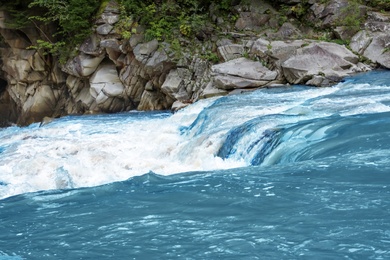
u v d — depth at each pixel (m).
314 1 25.12
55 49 27.95
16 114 33.34
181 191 9.27
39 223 8.35
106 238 7.32
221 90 22.20
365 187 8.26
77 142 17.08
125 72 26.48
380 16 23.62
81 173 13.59
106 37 26.36
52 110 30.45
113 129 19.39
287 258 6.10
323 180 8.87
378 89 17.19
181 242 6.89
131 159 14.45
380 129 11.57
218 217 7.69
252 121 13.78
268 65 22.72
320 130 12.18
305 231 6.79
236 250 6.46
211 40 25.38
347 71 21.09
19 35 30.48
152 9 25.88
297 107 14.93
